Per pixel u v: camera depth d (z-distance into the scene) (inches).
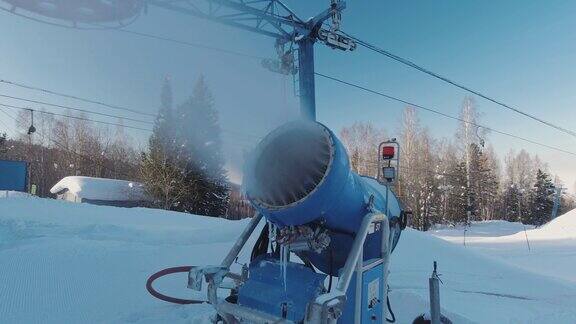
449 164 2249.0
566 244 812.0
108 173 2345.0
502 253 691.4
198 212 1408.7
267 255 153.9
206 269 147.6
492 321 263.9
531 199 2503.7
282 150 140.3
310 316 113.6
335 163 128.0
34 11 368.5
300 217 128.3
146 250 325.4
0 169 1206.3
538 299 338.6
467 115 2037.4
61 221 485.7
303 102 464.1
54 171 2332.7
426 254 434.0
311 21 467.8
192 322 194.5
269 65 470.0
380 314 152.9
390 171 170.1
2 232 399.2
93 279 255.6
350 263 128.6
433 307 167.3
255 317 128.7
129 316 205.6
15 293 225.8
